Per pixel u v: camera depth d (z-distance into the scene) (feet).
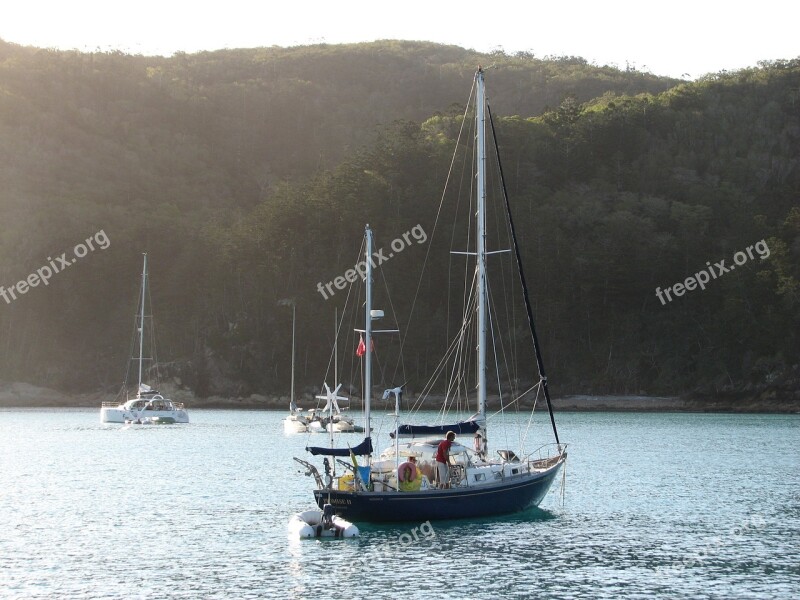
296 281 595.47
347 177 638.53
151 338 570.46
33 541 123.24
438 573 105.70
